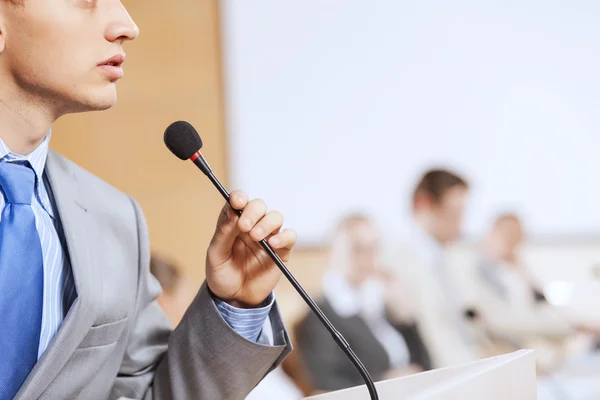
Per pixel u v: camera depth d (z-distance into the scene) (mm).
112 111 4051
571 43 4070
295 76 4031
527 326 3289
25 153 904
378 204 4016
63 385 908
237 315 975
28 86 851
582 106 4066
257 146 4020
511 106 4062
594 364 3311
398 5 4055
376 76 4043
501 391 870
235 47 4020
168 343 1019
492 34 4066
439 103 4059
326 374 3045
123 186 4043
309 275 3961
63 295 931
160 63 4062
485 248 3689
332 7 4035
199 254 4035
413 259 3359
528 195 4051
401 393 837
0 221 875
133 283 1024
